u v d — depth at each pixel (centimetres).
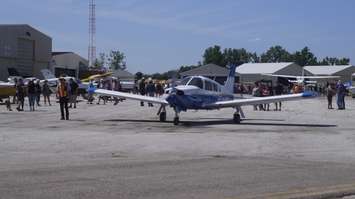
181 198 810
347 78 12331
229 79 2688
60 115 2836
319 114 3206
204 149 1486
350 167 1166
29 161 1187
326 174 1057
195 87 2386
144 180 949
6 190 841
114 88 4275
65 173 1010
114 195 818
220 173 1045
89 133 1898
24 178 948
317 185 932
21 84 3203
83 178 957
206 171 1068
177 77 2477
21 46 8938
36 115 2822
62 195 809
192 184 921
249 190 877
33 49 9231
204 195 833
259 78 10919
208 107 2459
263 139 1758
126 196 813
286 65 11225
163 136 1817
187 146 1547
